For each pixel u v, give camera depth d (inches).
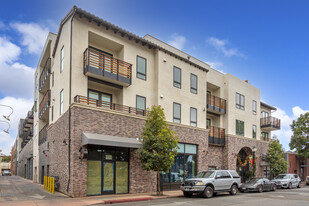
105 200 515.5
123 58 725.9
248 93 1205.7
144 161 628.1
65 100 648.4
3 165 4042.8
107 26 688.4
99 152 621.9
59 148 682.2
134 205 482.0
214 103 1009.5
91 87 688.4
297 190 901.2
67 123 618.8
